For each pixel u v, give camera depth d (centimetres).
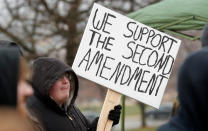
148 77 333
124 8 902
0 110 113
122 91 325
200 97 144
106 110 317
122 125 418
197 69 146
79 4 886
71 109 318
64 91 292
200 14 386
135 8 896
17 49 119
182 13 395
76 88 310
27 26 885
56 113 289
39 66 288
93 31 327
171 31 404
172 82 2569
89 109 2659
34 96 285
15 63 116
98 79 324
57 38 884
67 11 883
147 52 335
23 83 120
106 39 329
